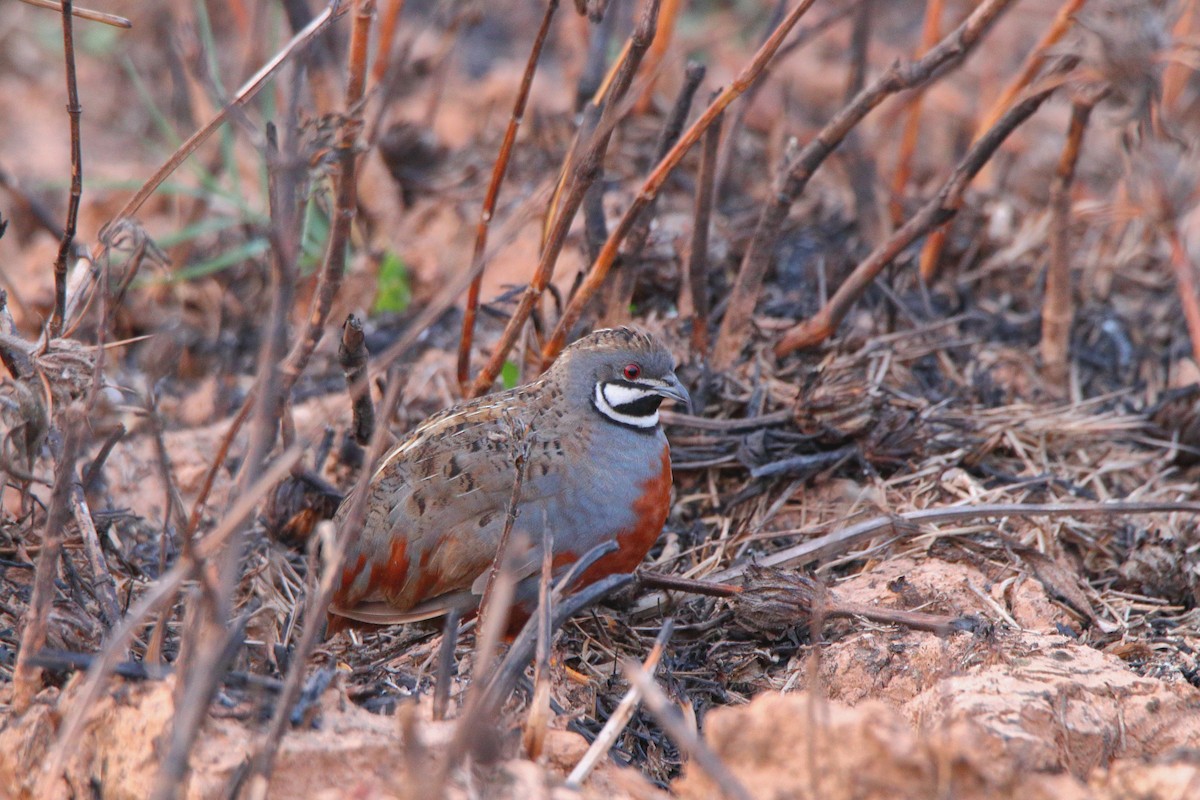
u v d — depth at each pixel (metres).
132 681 7.00
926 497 10.73
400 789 6.17
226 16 19.92
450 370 12.52
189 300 13.88
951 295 13.23
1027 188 15.80
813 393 11.01
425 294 13.90
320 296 8.28
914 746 5.96
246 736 6.67
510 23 20.58
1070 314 12.27
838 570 10.15
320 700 6.91
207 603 6.31
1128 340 12.93
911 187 15.63
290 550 10.62
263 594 9.66
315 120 7.83
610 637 9.41
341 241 8.12
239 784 6.38
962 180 11.01
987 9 10.07
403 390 11.42
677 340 12.07
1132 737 7.73
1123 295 13.64
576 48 15.92
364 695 7.71
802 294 13.05
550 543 7.57
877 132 14.83
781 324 12.55
